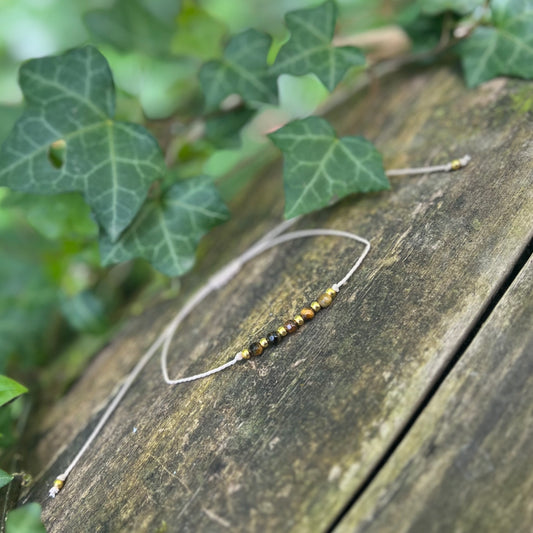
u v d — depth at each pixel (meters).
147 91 0.26
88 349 0.22
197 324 0.19
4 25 0.28
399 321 0.15
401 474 0.13
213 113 0.22
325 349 0.15
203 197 0.19
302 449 0.14
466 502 0.12
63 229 0.21
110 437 0.17
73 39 0.28
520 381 0.13
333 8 0.19
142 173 0.18
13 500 0.16
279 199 0.21
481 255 0.15
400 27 0.22
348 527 0.12
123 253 0.18
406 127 0.20
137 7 0.22
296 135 0.18
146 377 0.18
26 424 0.20
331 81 0.19
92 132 0.18
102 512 0.15
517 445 0.13
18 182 0.17
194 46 0.23
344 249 0.17
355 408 0.14
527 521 0.12
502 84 0.19
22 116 0.17
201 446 0.15
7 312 0.23
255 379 0.16
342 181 0.18
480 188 0.17
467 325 0.14
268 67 0.20
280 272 0.18
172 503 0.14
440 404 0.13
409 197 0.17
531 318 0.14
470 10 0.20
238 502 0.14
